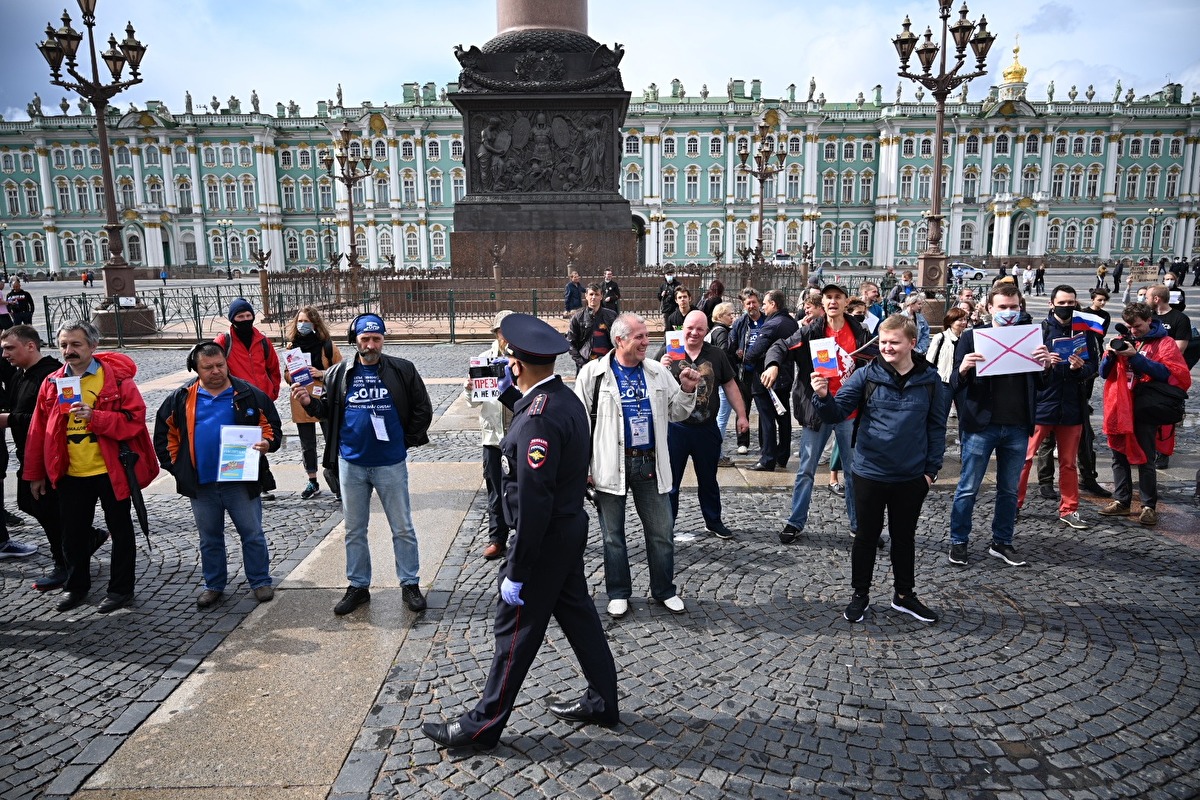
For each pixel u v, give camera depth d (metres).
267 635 4.61
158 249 76.81
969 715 3.78
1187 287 47.56
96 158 76.75
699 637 4.57
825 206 76.94
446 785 3.29
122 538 4.98
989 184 75.81
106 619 4.86
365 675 4.15
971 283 52.62
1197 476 6.90
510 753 3.50
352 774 3.36
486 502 7.07
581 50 22.89
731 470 8.15
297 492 7.54
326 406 4.82
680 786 3.28
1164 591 5.16
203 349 4.86
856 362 4.94
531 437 3.29
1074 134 75.38
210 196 76.94
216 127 75.38
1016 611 4.89
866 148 76.19
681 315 10.33
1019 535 6.23
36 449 4.97
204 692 4.00
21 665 4.30
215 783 3.31
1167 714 3.78
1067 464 6.37
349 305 25.44
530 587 3.41
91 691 4.04
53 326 24.45
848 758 3.46
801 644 4.48
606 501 4.78
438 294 23.91
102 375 4.93
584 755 3.48
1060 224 76.88
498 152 23.47
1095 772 3.38
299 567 5.62
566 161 23.61
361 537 4.90
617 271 23.94
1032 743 3.57
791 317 7.97
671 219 75.94
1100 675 4.13
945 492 7.41
